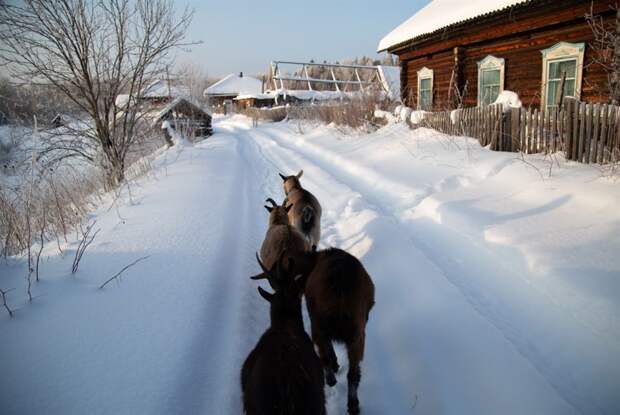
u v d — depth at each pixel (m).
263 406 2.48
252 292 5.00
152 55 11.81
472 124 10.50
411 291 4.73
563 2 9.90
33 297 4.12
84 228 6.66
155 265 5.08
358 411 3.25
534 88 11.70
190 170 11.88
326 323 3.36
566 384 3.22
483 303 4.36
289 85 43.91
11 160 10.22
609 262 4.23
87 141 12.68
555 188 6.39
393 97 18.95
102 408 2.81
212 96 67.50
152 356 3.43
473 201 6.70
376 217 7.07
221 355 3.75
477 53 13.77
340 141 16.25
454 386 3.36
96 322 3.78
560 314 3.83
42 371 3.10
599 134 7.09
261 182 11.42
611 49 8.78
